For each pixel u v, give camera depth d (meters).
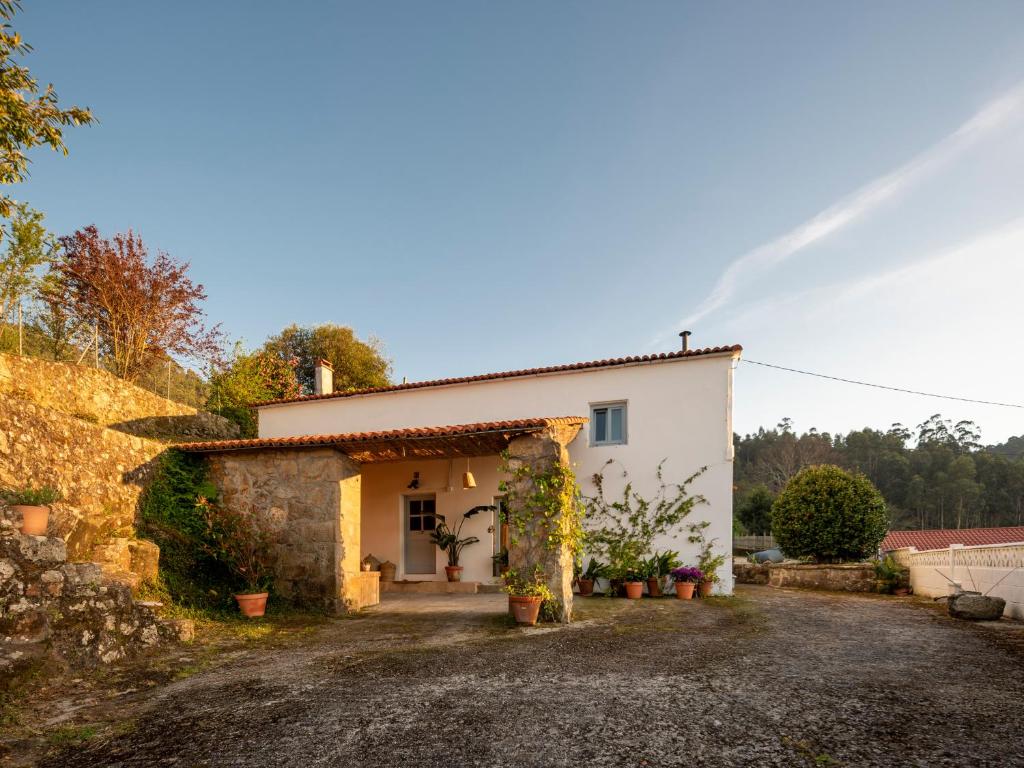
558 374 12.74
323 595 8.85
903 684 4.65
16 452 6.99
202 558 8.82
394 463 13.66
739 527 31.19
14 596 4.82
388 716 4.00
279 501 9.32
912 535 24.91
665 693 4.44
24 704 4.36
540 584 7.89
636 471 11.93
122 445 8.56
